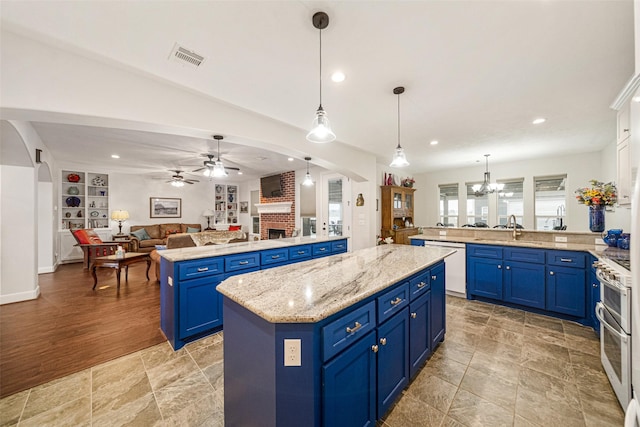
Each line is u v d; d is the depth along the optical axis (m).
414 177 7.45
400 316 1.64
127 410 1.59
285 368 1.06
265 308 1.10
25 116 1.86
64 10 1.42
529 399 1.68
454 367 2.03
